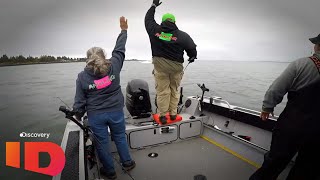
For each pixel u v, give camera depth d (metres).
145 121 3.12
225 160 2.72
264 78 39.19
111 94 2.10
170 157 2.81
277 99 1.72
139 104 3.01
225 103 3.61
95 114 2.06
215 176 2.39
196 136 3.39
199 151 2.96
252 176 2.03
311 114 1.53
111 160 2.26
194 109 3.66
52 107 16.97
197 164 2.63
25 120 13.03
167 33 2.59
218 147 3.07
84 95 2.05
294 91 1.63
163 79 2.87
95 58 1.93
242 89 22.92
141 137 2.96
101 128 2.10
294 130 1.57
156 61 2.73
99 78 2.00
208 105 3.65
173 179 2.35
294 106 1.60
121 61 2.24
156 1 2.71
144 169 2.55
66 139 2.16
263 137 2.81
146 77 30.19
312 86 1.52
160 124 3.05
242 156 2.77
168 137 3.15
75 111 1.98
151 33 2.67
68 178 1.41
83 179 1.36
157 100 3.02
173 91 3.06
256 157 2.64
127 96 3.15
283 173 2.31
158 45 2.67
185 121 3.25
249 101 16.28
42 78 48.94
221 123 3.44
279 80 1.67
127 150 2.42
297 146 1.60
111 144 2.83
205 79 33.72
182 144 3.18
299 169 1.73
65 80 43.12
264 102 1.79
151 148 3.04
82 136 2.12
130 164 2.46
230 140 3.04
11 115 14.44
